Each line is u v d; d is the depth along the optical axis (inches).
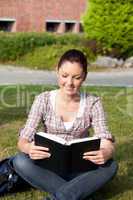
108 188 213.6
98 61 784.3
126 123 349.7
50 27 1120.8
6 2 1039.6
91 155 175.0
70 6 1124.5
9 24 1060.5
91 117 187.3
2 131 317.4
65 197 178.2
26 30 1070.4
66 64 177.3
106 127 186.5
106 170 183.6
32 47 825.5
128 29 798.5
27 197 202.4
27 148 181.2
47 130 187.9
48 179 183.8
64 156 172.7
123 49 810.2
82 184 180.9
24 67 779.4
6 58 812.6
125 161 251.3
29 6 1069.1
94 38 819.4
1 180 198.4
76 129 185.5
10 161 198.4
